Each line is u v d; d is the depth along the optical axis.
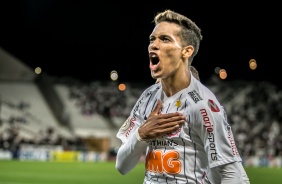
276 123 55.31
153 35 4.39
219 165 4.07
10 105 53.09
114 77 61.19
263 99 60.66
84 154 48.31
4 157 44.94
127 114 56.59
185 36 4.38
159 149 4.32
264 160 46.00
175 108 4.34
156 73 4.34
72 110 55.47
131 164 4.61
